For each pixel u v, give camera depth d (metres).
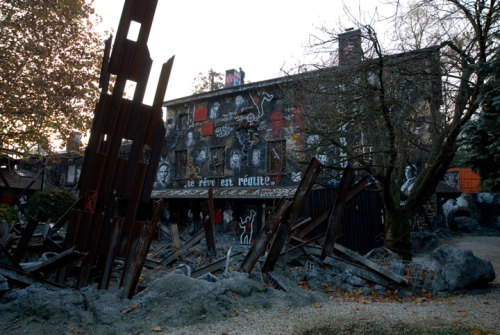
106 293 4.81
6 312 4.15
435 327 4.21
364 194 13.28
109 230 5.25
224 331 4.12
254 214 17.80
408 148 9.64
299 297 5.64
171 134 22.59
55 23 12.31
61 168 30.39
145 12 5.23
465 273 6.48
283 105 17.62
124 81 5.31
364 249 12.80
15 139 13.41
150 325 4.23
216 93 20.27
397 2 7.80
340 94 8.54
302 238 8.53
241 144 19.06
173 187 21.83
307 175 6.50
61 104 12.70
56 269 5.20
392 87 8.43
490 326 4.23
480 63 6.28
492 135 5.99
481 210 26.05
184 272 6.94
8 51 11.64
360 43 8.48
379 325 4.34
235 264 7.17
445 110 8.41
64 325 4.02
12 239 7.12
